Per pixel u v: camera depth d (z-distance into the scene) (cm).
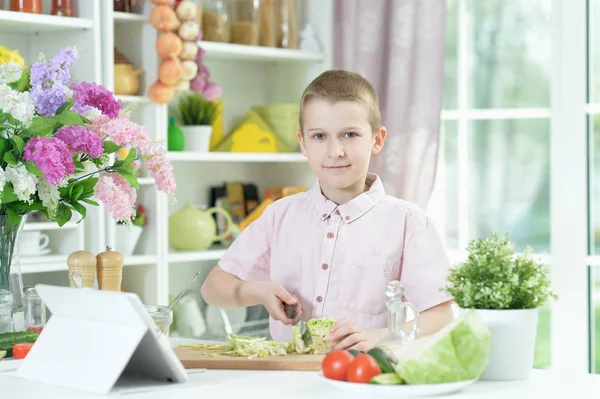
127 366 160
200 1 388
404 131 383
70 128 183
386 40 390
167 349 151
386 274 212
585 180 364
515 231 387
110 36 344
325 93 206
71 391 149
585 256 364
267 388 148
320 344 175
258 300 205
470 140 396
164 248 369
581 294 364
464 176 397
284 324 206
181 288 405
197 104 386
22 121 179
